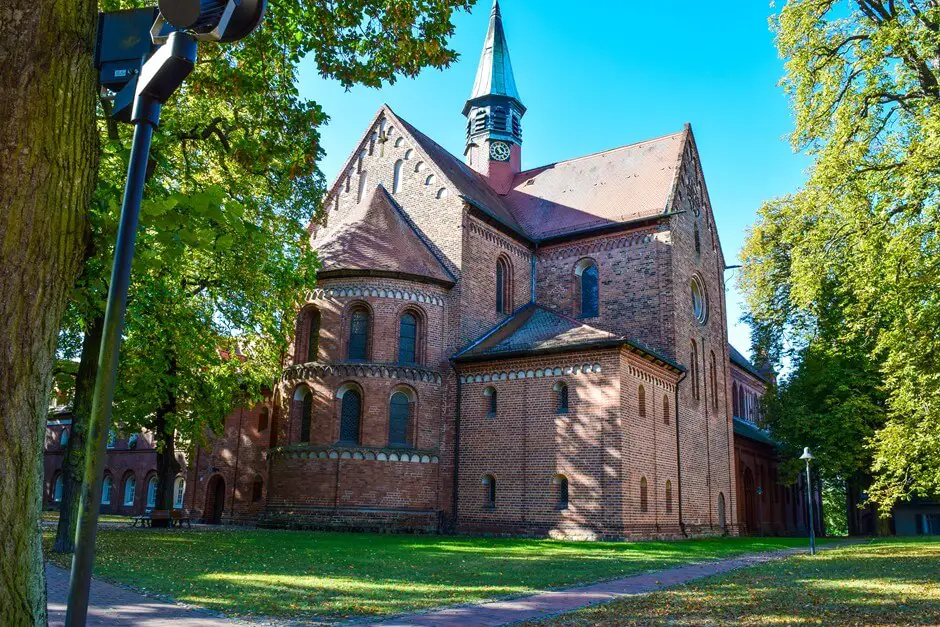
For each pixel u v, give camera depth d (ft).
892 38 60.54
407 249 108.99
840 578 50.31
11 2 15.10
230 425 123.34
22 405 14.78
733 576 51.80
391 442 99.40
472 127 148.15
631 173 125.90
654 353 97.04
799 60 70.54
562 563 57.98
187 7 14.42
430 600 37.37
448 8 47.03
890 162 64.59
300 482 97.91
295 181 77.46
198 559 55.01
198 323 77.51
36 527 15.15
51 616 31.48
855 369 129.90
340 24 47.42
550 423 93.56
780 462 157.69
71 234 16.07
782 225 139.23
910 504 189.16
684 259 116.57
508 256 118.93
